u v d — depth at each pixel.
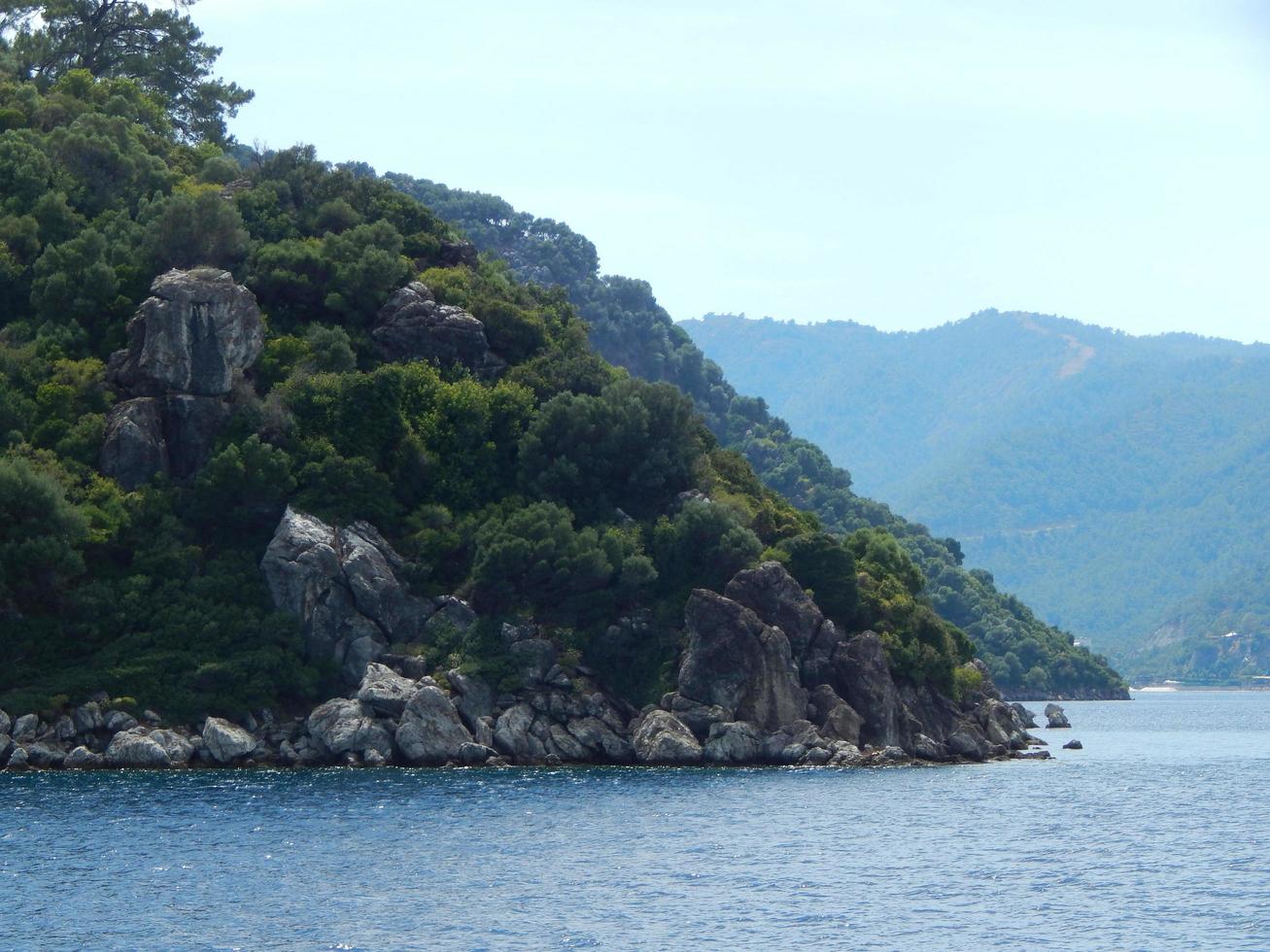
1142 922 84.62
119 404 171.75
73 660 155.25
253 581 164.62
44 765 143.62
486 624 165.88
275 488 168.12
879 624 177.25
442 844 104.19
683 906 86.88
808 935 80.88
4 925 80.62
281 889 89.44
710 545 176.00
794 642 167.25
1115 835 114.19
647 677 166.62
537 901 87.31
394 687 154.50
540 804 123.62
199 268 178.88
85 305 183.62
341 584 164.00
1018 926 83.62
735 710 160.50
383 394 180.88
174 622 158.38
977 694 195.25
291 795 126.88
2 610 154.50
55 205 196.75
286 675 158.00
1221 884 95.06
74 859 96.81
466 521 176.75
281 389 178.88
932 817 122.31
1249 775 166.50
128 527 163.12
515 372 196.88
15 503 153.75
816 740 160.00
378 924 81.81
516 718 157.12
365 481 173.50
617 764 157.25
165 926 80.75
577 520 181.38
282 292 195.38
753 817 119.31
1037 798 138.25
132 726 148.88
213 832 107.31
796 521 193.62
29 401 171.00
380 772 145.12
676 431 190.25
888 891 92.00
